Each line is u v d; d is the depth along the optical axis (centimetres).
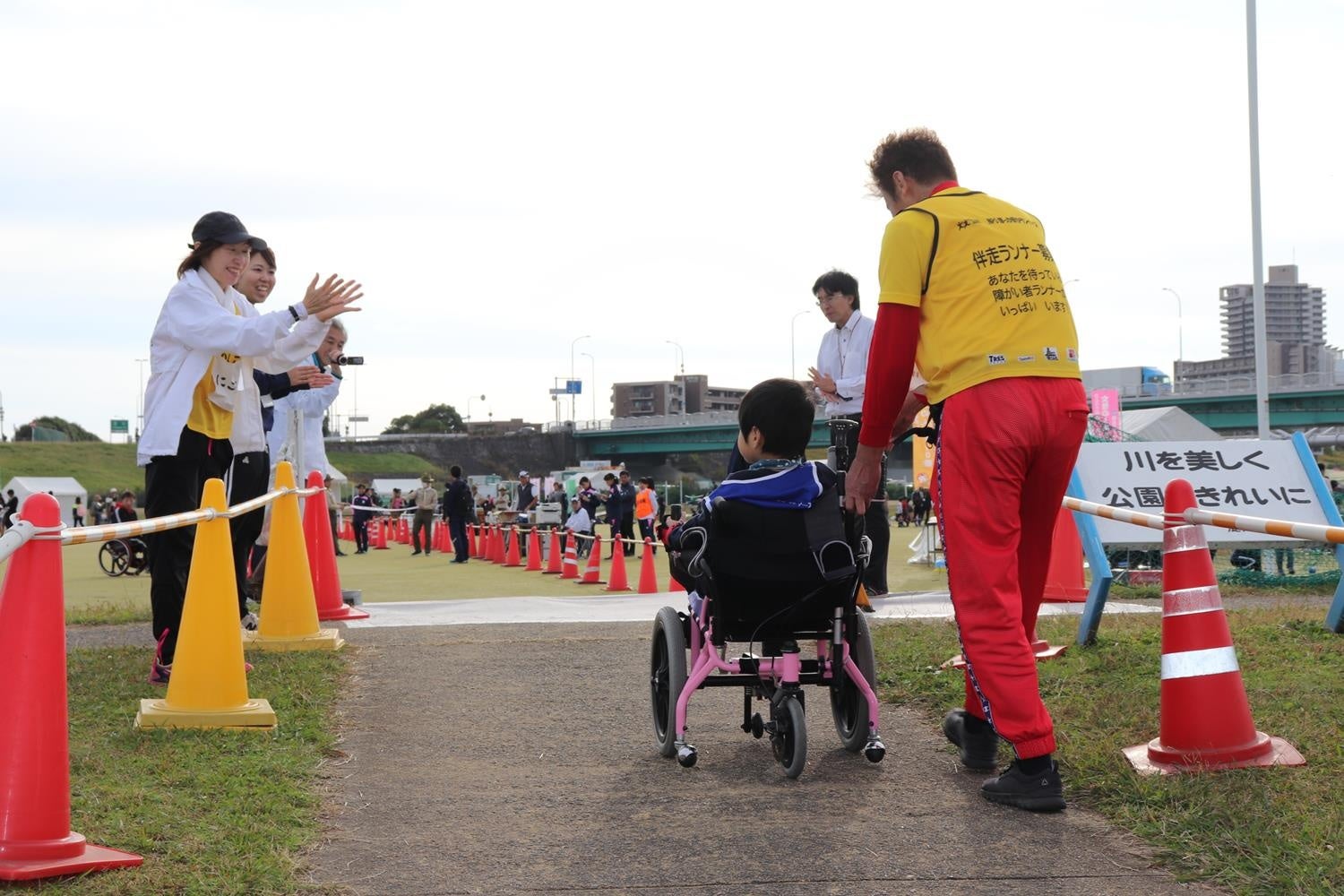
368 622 859
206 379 616
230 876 343
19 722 343
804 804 428
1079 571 928
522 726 545
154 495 613
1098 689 565
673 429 10612
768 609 474
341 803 432
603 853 379
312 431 1016
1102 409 2331
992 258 414
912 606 877
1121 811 401
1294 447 893
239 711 524
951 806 423
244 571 752
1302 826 369
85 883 334
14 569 347
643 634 768
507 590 1659
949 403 415
